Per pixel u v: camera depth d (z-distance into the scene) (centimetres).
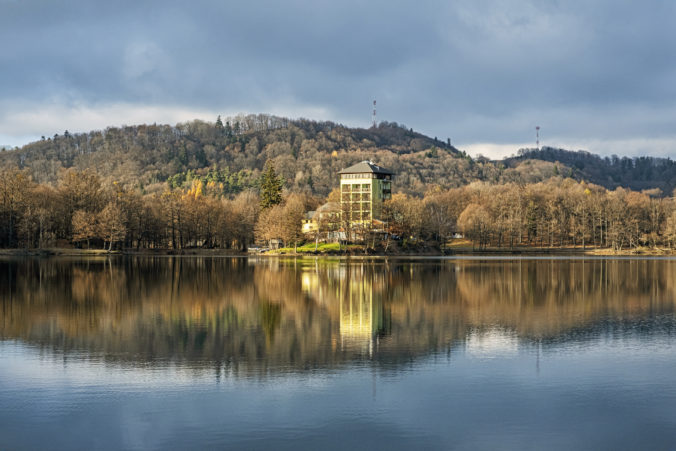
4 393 3459
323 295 7962
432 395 3450
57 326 5478
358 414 3147
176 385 3619
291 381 3709
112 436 2864
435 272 12331
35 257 16838
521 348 4638
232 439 2831
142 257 18125
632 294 8250
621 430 2966
